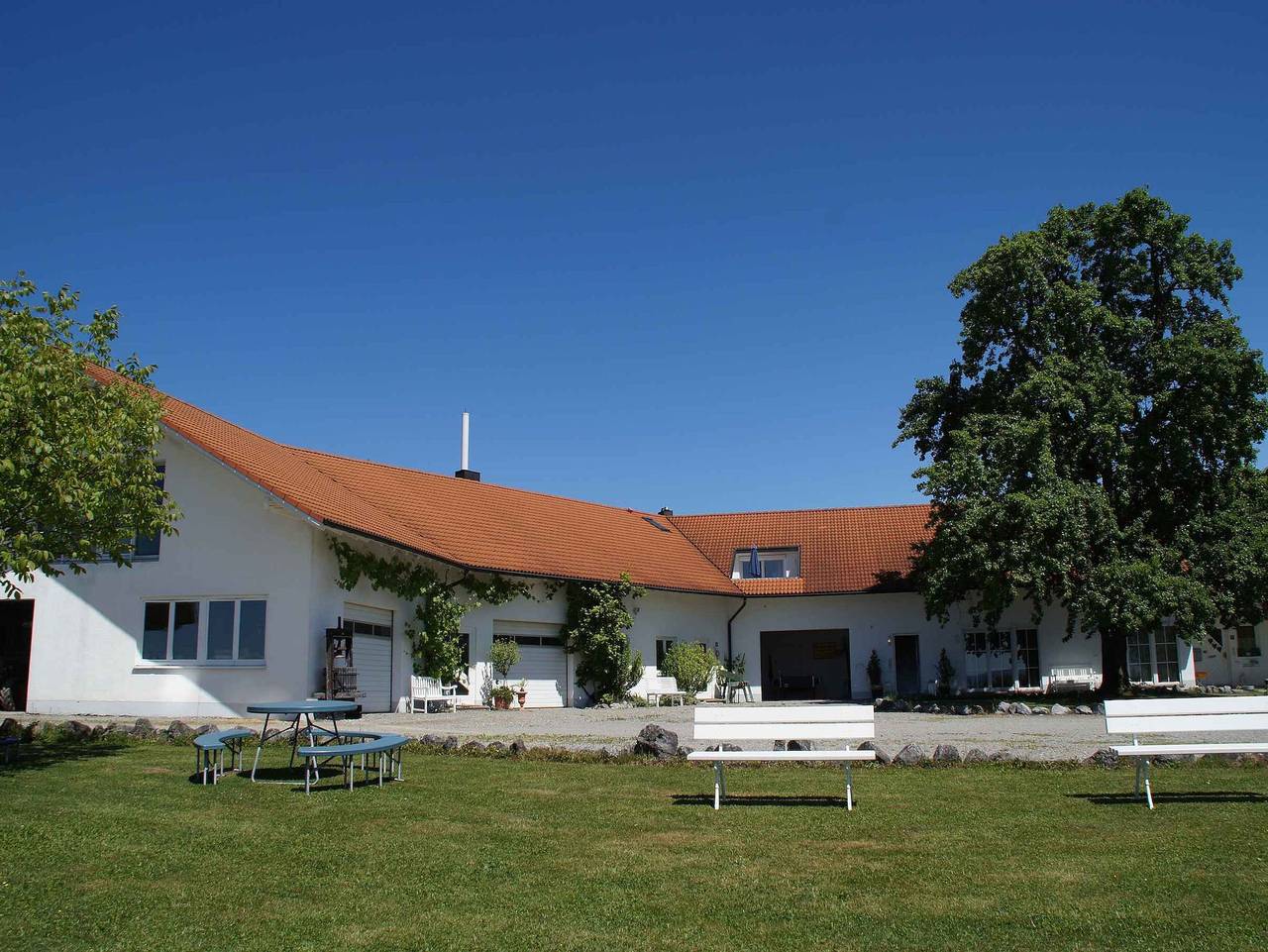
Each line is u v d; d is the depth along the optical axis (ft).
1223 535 83.41
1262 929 20.95
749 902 23.40
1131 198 87.10
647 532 122.72
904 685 113.50
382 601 76.64
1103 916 21.93
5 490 39.99
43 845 29.01
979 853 27.14
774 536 125.90
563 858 27.40
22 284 45.39
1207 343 83.82
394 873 26.11
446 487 102.68
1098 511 79.71
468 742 47.55
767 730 34.65
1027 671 108.27
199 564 68.95
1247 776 37.86
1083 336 85.81
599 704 95.14
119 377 49.06
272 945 21.07
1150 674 105.81
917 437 98.07
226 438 75.00
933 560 86.79
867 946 20.58
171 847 28.78
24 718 63.67
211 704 67.26
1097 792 35.40
